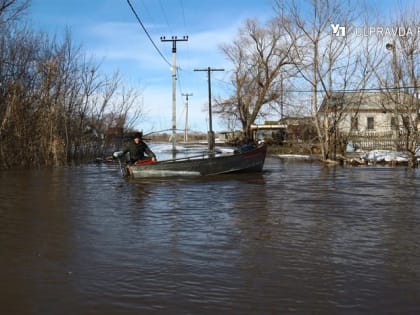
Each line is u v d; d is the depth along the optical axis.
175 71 42.41
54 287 5.44
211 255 6.73
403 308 4.78
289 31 32.41
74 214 10.10
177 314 4.64
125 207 11.06
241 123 59.78
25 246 7.28
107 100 38.22
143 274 5.87
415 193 13.47
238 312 4.68
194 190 14.41
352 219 9.41
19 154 26.73
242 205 11.30
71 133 32.34
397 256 6.66
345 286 5.42
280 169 23.52
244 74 57.41
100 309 4.79
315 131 36.31
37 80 28.73
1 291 5.32
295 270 6.01
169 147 58.78
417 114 26.56
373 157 28.91
